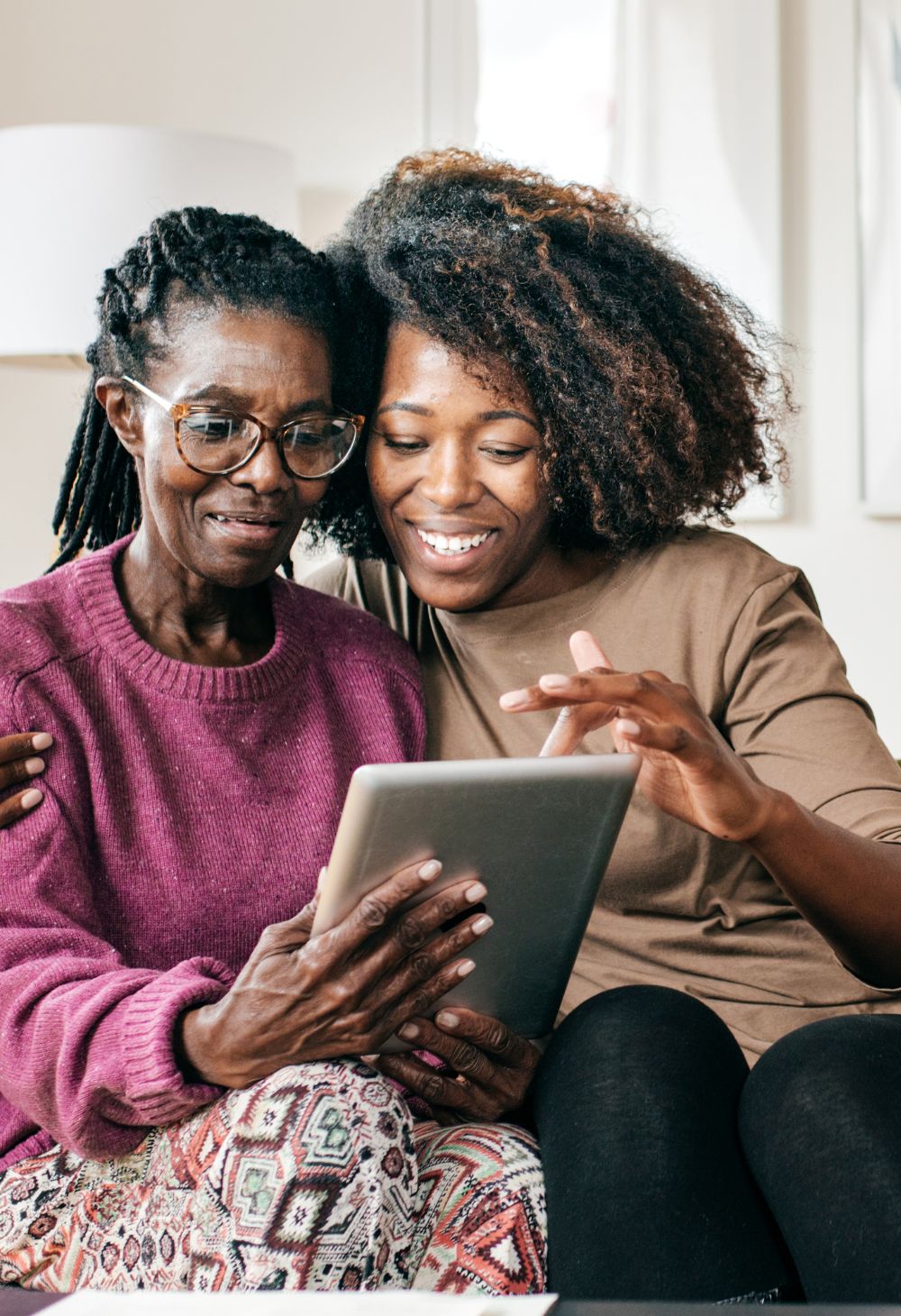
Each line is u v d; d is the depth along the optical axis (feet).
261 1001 3.14
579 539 4.50
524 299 4.29
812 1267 2.83
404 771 3.02
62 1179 3.54
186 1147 3.21
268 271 3.93
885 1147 2.84
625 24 9.78
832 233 9.61
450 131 9.90
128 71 9.84
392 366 4.32
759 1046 4.02
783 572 4.48
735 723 4.32
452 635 4.66
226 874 3.96
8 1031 3.41
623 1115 3.17
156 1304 2.40
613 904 4.28
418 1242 3.27
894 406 9.50
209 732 4.05
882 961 3.80
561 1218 3.13
